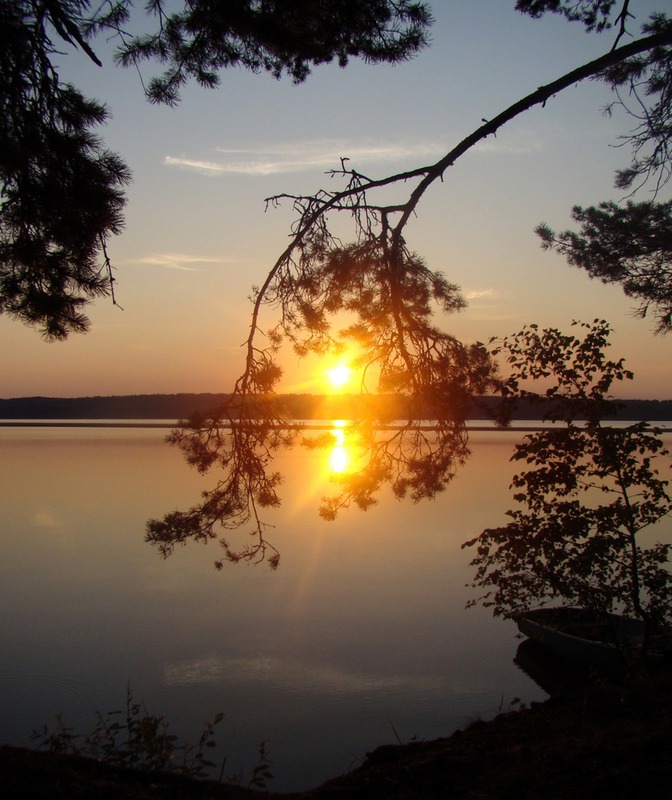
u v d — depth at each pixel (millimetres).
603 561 7871
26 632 12875
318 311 7273
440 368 7223
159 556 19625
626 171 11102
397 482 7395
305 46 7289
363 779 4863
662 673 7098
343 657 11523
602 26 9352
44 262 6516
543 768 4652
